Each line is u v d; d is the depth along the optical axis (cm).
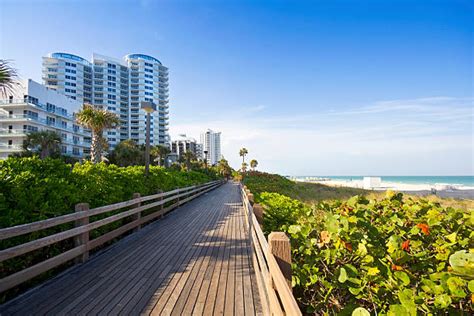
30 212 324
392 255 208
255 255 367
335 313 216
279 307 167
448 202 1410
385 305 201
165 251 436
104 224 429
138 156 3562
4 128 3581
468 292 174
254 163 4750
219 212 870
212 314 244
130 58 8062
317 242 259
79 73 6819
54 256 324
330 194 1852
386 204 340
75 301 265
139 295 280
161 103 8581
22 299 267
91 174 505
